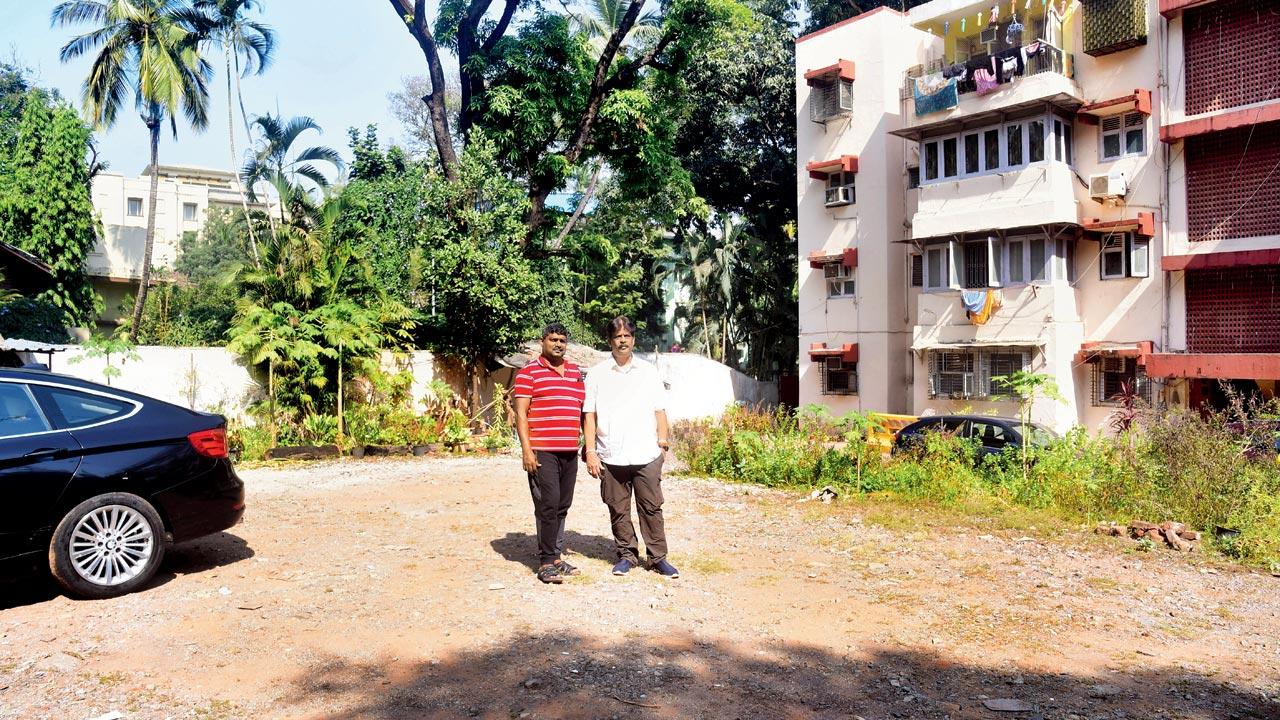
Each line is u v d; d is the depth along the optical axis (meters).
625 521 6.27
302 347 15.44
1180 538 7.47
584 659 4.44
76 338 23.30
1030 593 5.85
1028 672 4.32
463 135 22.69
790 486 11.07
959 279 21.25
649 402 6.20
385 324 18.73
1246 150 17.44
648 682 4.14
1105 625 5.13
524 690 4.02
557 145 23.34
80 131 24.06
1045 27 19.69
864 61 24.20
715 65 30.92
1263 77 17.17
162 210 45.97
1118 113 19.17
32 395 5.58
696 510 9.29
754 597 5.70
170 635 4.77
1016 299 20.05
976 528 8.16
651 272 35.31
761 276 32.34
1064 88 19.05
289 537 7.62
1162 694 4.02
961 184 20.88
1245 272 17.50
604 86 21.67
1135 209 18.95
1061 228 19.56
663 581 6.07
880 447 11.02
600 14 28.73
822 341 25.30
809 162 25.61
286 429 15.44
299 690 4.00
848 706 3.88
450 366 19.81
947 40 22.25
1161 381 18.58
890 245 23.72
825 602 5.59
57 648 4.53
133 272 31.80
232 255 40.56
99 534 5.55
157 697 3.89
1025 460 9.82
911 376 24.03
